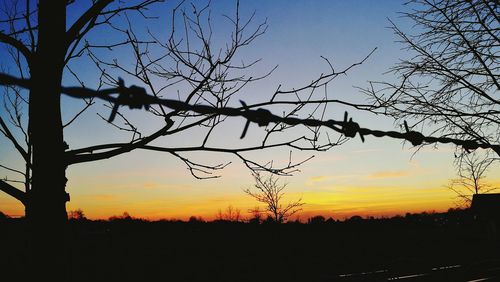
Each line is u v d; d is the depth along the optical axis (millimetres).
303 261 17109
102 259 14695
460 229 18703
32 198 2373
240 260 17016
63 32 2543
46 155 2387
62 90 1371
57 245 2354
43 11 2520
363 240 21547
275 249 18969
